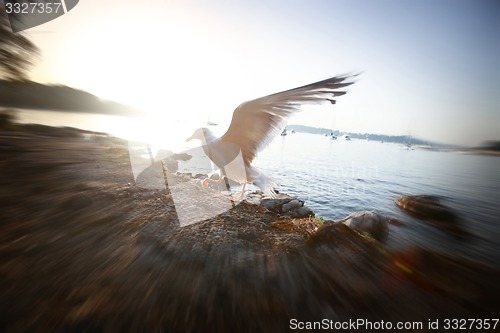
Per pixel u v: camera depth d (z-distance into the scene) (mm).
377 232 4836
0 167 6637
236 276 2822
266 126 3328
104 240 3350
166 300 2320
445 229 6551
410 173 20906
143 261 2941
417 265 3289
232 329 2062
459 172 22547
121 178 6523
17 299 2145
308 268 3088
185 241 3559
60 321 1956
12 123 16125
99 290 2361
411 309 2463
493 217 8219
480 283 2979
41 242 3131
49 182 5664
